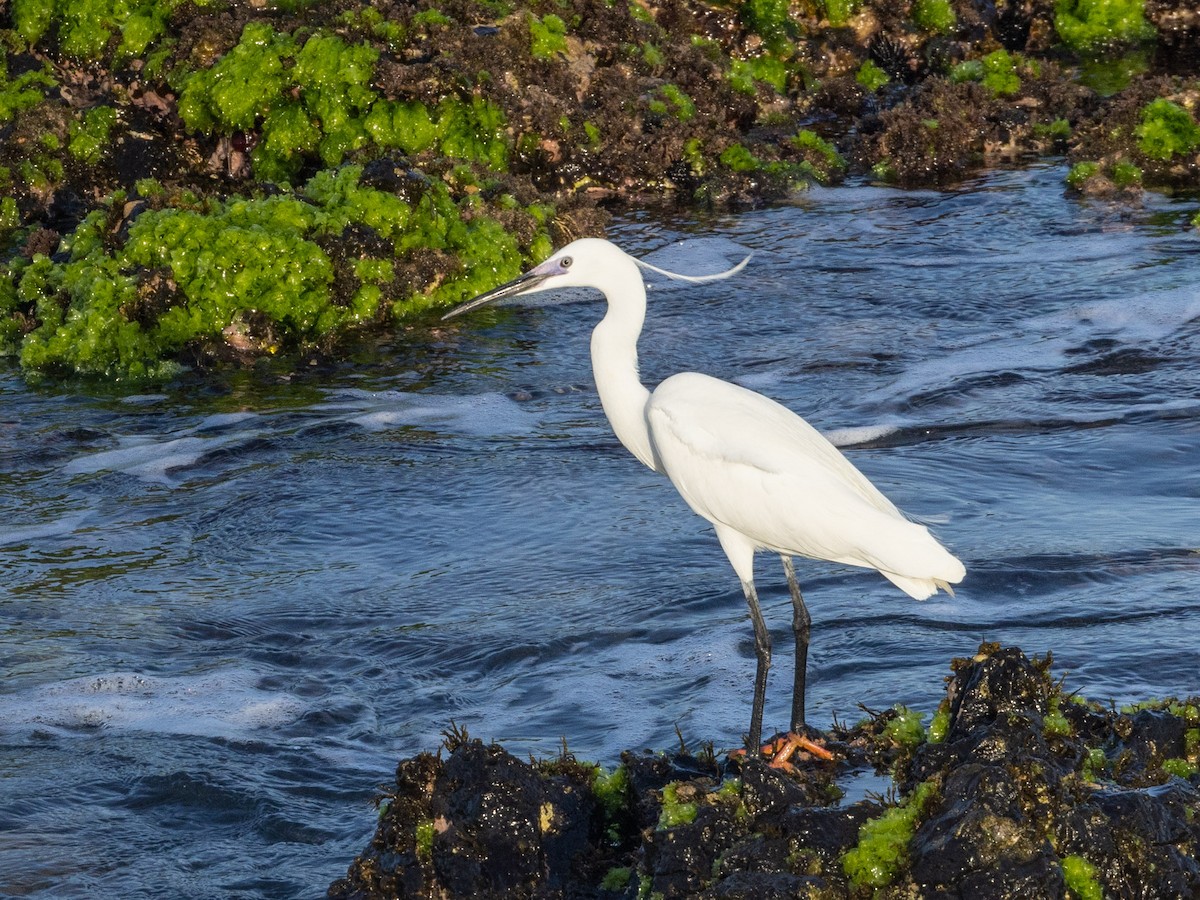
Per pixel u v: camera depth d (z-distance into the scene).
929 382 17.11
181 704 10.62
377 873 7.51
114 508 14.63
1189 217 23.31
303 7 25.48
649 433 9.62
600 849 7.59
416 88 23.56
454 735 7.83
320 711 10.38
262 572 13.07
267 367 18.77
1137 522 12.97
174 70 24.78
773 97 29.53
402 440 16.16
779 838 6.85
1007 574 11.88
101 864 8.65
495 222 21.42
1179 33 35.09
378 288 20.03
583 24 27.70
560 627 11.61
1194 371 17.05
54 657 11.43
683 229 24.16
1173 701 8.11
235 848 8.81
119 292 18.92
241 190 22.36
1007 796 6.54
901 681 10.12
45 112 24.89
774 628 11.27
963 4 33.59
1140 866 6.63
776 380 17.61
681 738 8.74
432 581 12.70
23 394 18.12
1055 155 27.88
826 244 23.11
